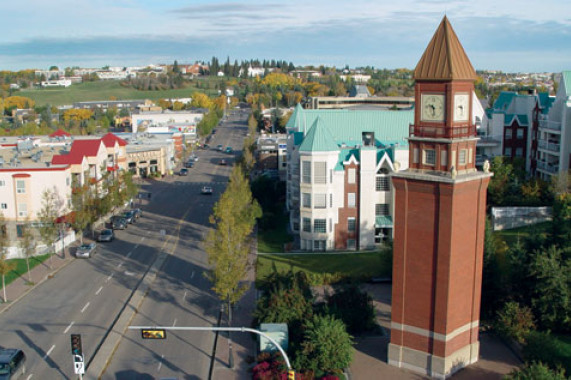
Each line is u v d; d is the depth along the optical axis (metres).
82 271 74.88
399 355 46.78
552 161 103.44
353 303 53.34
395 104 189.75
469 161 45.31
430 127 44.59
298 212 89.94
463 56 44.47
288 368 38.28
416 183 44.34
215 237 56.31
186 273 73.62
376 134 93.06
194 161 179.62
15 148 115.19
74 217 86.38
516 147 113.25
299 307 51.03
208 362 49.34
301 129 96.88
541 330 52.34
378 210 82.81
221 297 55.25
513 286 55.69
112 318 59.00
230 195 78.44
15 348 51.59
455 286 44.22
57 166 91.62
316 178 80.81
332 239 82.81
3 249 66.44
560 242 57.94
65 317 59.28
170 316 59.19
